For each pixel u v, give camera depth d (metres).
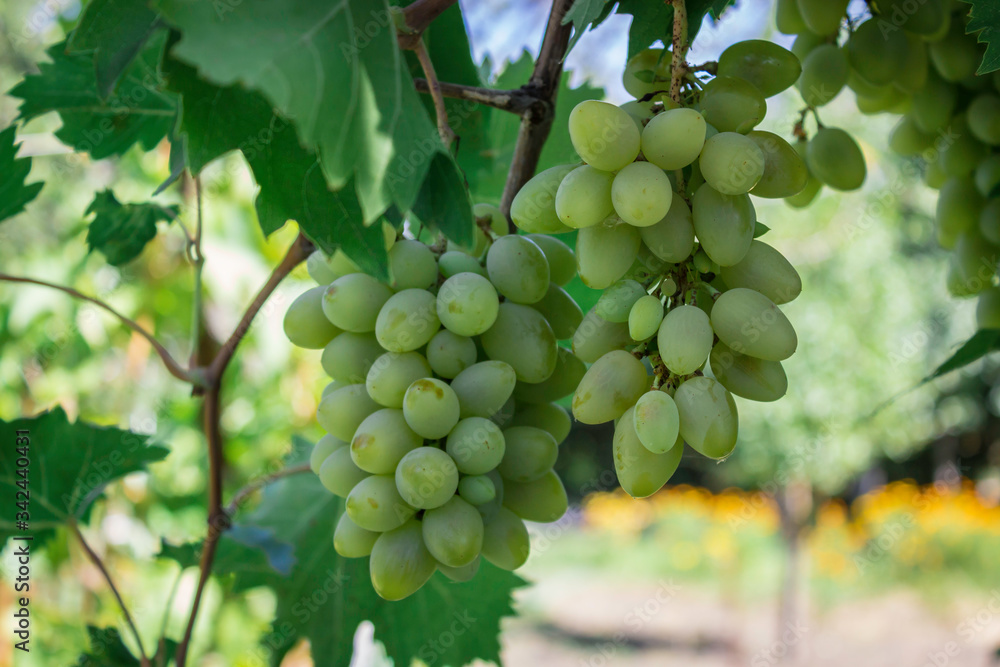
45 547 0.69
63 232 1.29
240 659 1.05
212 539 0.67
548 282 0.53
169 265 1.26
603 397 0.49
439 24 0.66
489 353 0.54
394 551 0.52
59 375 1.29
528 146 0.60
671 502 4.96
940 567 4.09
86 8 0.49
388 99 0.45
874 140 2.44
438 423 0.50
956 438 4.64
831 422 3.02
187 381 0.65
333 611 0.71
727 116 0.51
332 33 0.44
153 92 0.67
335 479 0.54
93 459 0.68
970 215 0.69
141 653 0.66
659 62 0.56
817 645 3.45
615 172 0.50
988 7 0.54
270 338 1.21
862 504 4.42
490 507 0.53
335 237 0.51
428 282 0.53
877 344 3.02
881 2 0.62
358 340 0.54
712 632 3.69
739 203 0.50
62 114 0.67
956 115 0.67
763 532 4.51
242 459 1.24
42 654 1.12
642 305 0.49
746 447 3.42
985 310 0.69
